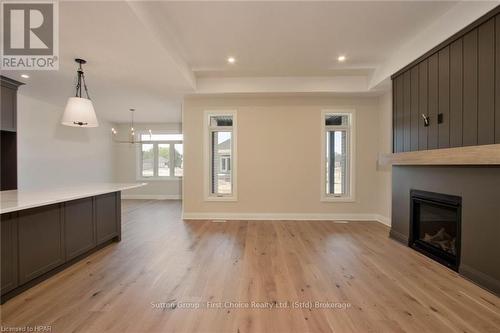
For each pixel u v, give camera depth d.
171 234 4.21
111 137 8.43
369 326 1.84
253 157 5.32
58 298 2.21
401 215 3.80
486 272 2.41
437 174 3.10
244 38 3.36
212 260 3.07
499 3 2.22
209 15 2.81
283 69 4.50
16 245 2.25
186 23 2.98
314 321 1.89
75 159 6.77
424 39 3.19
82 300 2.18
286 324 1.86
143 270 2.79
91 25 2.54
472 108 2.52
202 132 5.36
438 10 2.76
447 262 2.89
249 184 5.34
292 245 3.63
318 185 5.30
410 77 3.55
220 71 4.57
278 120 5.29
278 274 2.68
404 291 2.34
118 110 6.75
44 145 5.76
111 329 1.80
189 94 5.07
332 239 3.92
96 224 3.35
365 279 2.58
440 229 3.21
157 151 8.79
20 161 5.18
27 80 4.20
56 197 2.46
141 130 8.69
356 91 4.85
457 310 2.04
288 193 5.31
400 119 3.80
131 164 8.70
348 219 5.27
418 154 3.20
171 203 7.71
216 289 2.37
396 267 2.88
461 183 2.73
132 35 2.73
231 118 5.51
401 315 1.97
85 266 2.90
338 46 3.61
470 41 2.54
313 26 3.07
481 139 2.42
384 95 4.98
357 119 5.25
